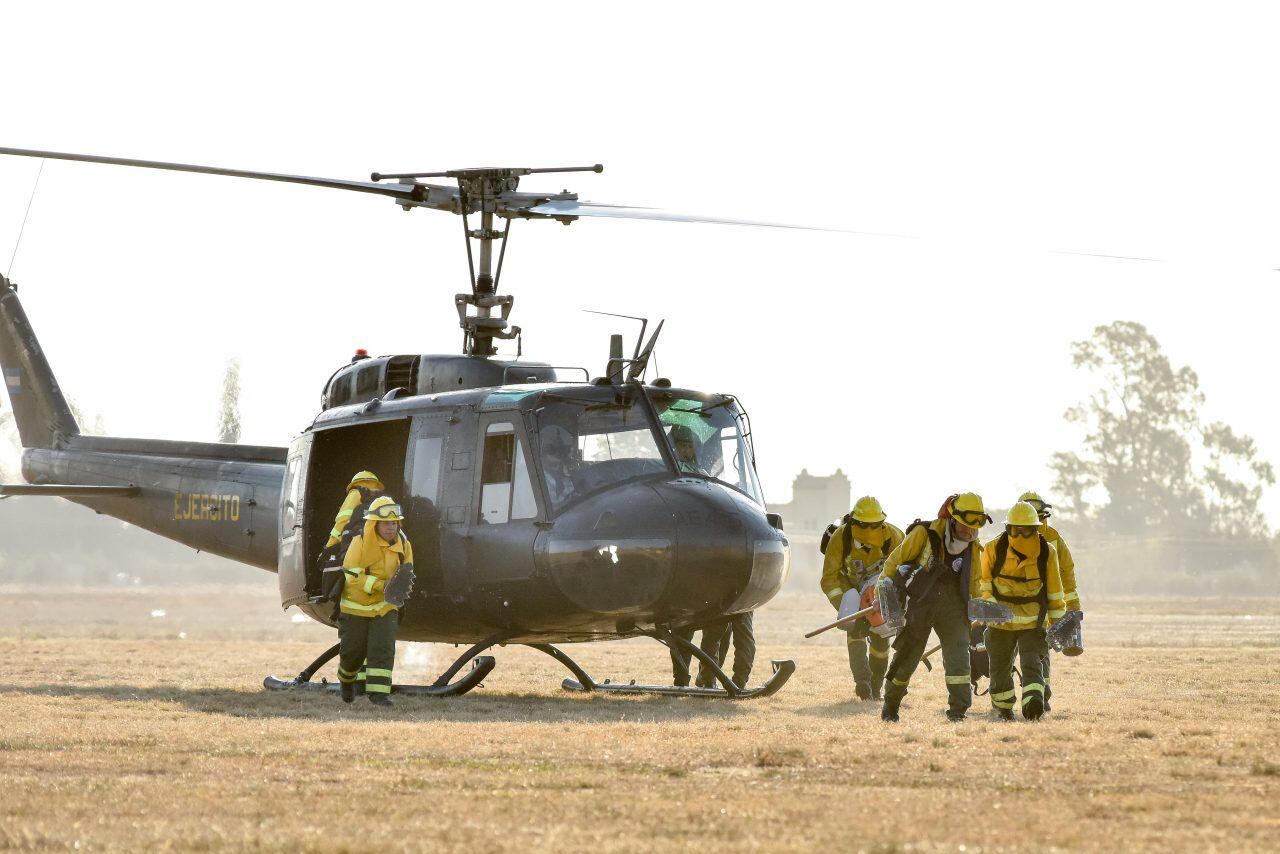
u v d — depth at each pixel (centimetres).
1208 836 1748
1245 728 3169
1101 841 1709
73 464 6262
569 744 2748
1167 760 2545
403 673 5584
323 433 4681
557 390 4156
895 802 2012
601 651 7494
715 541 3956
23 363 6606
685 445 4206
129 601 16175
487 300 4659
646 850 1647
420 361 4616
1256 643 8300
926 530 3462
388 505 4012
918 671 5397
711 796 2075
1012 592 3503
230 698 4106
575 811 1928
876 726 3192
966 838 1727
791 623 11650
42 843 1692
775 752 2584
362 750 2656
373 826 1808
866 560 4153
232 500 5525
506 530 4078
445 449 4275
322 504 4706
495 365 4503
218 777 2278
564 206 4612
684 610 4000
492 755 2586
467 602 4203
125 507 5962
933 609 3416
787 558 4303
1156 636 9406
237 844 1683
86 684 4706
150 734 2944
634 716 3541
